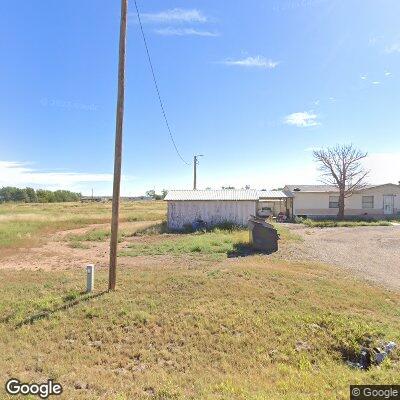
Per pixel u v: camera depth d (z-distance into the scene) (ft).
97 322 26.50
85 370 19.99
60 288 35.01
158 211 168.35
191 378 19.71
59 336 24.45
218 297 31.83
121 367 21.02
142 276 39.24
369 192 135.44
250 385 19.01
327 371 21.22
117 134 34.17
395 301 35.04
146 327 26.02
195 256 53.52
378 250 64.90
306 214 135.13
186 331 25.41
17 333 24.76
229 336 24.89
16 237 75.00
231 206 92.58
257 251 58.80
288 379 19.89
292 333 25.64
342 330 26.05
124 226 99.19
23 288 35.14
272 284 36.32
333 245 69.51
